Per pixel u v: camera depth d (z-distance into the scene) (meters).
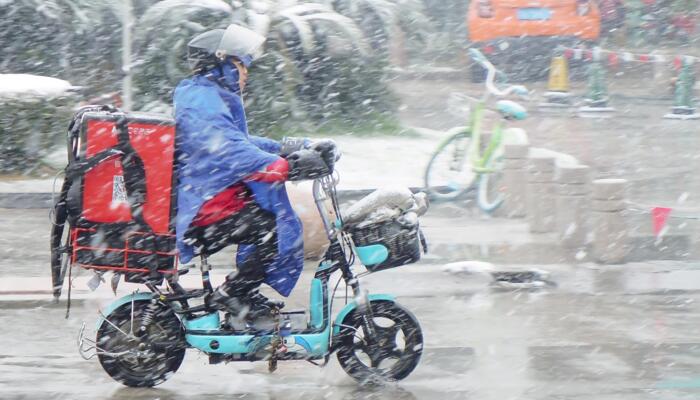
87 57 37.56
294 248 13.80
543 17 47.16
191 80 13.92
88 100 36.78
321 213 14.09
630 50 59.12
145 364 14.43
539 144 36.72
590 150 35.69
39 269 21.64
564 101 45.72
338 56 37.34
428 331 17.31
